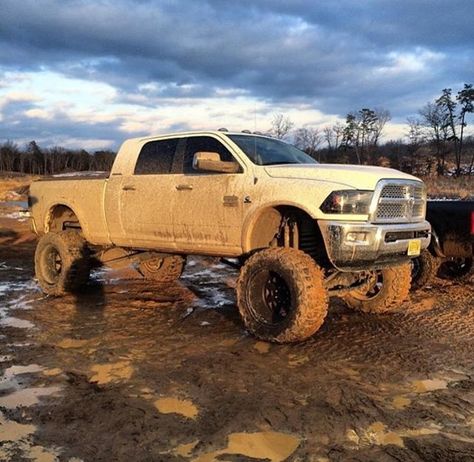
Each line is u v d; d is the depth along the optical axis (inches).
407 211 228.2
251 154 246.2
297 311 209.2
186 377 181.0
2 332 235.0
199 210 250.5
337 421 147.9
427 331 235.5
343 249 205.5
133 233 284.0
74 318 258.4
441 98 2399.1
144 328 241.0
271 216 239.3
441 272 345.4
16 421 148.5
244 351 208.8
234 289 327.0
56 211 336.5
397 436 139.8
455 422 148.0
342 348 212.2
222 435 139.9
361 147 2519.7
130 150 292.0
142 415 151.6
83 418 150.0
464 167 2469.2
